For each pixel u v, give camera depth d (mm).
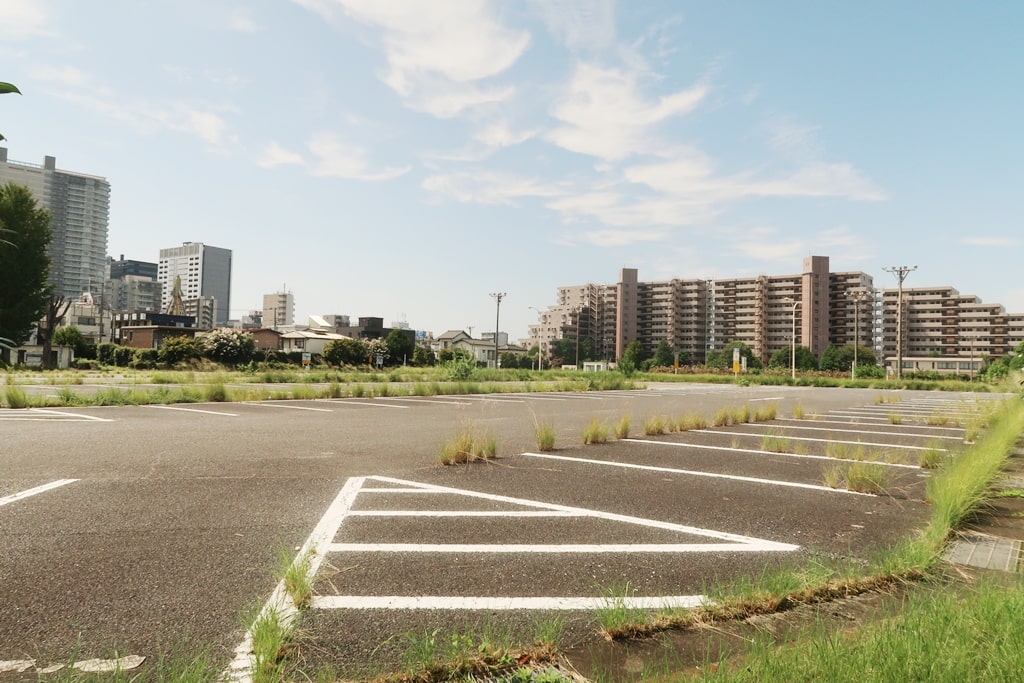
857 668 2369
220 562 3828
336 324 188500
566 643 2877
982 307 151750
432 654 2666
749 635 2982
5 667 2498
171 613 3061
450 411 15523
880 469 6812
